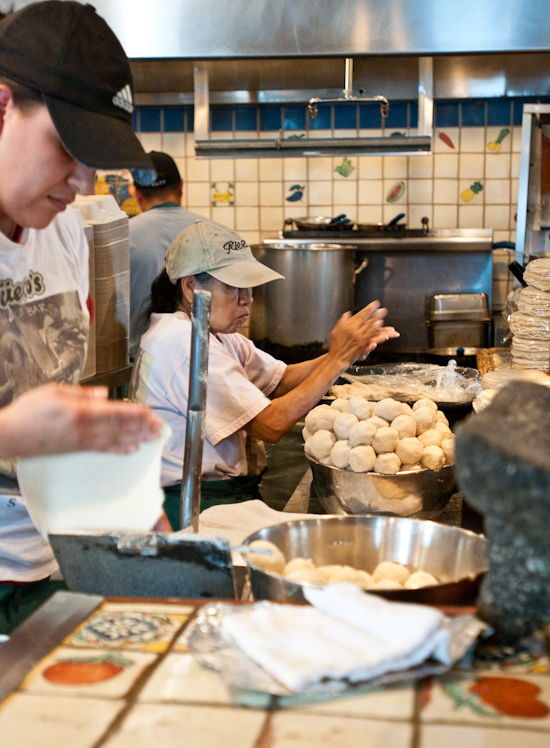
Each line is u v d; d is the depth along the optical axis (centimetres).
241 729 61
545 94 396
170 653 72
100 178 408
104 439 78
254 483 183
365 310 174
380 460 139
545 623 70
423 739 60
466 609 78
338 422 147
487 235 390
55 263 121
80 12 89
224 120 420
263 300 352
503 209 413
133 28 293
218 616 76
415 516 142
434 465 141
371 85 394
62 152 90
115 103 91
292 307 341
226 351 180
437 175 413
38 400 74
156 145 425
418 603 81
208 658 68
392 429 142
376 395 197
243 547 84
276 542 97
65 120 87
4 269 109
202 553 85
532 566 69
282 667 64
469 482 63
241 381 172
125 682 68
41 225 99
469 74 369
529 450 60
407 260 397
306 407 171
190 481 106
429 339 385
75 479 83
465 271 395
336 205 421
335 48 293
